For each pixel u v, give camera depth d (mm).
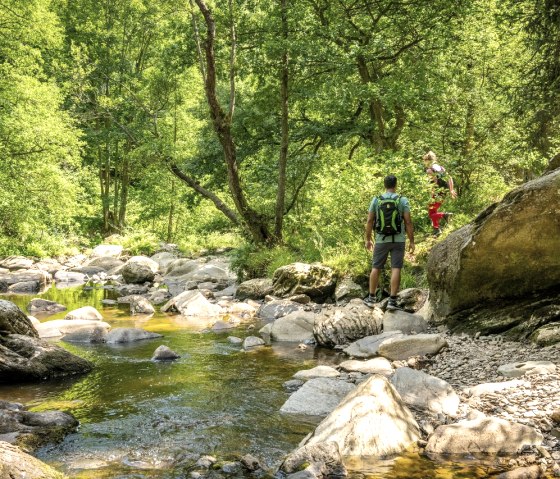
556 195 7266
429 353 7172
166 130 23797
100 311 12453
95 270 21891
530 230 7398
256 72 16000
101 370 7430
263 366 7453
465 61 16578
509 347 7023
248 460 4387
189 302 12102
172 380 6879
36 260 23719
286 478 4133
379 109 16547
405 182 11211
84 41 30297
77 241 29734
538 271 7441
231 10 14602
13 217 23219
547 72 10922
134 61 31625
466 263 7816
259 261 14953
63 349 7398
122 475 4285
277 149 19219
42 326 9742
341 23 15430
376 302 9867
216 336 9500
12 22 21562
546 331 6945
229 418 5500
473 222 8383
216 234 28000
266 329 9750
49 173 22547
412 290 9672
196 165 19906
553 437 4465
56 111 23906
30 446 4793
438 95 15516
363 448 4449
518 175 19000
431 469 4160
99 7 30156
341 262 11914
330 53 15031
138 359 7977
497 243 7578
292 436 5016
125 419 5543
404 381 5668
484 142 16219
